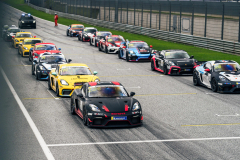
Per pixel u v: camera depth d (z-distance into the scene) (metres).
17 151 18.45
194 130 22.67
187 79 44.34
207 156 17.58
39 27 130.50
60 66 35.91
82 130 22.72
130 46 61.72
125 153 18.08
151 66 51.78
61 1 174.00
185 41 79.75
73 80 33.47
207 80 37.72
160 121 25.11
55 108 29.36
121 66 55.28
